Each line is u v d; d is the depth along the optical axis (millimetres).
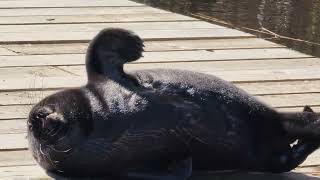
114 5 14664
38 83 9273
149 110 6008
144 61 10625
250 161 6398
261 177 6617
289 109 8758
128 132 5957
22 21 12773
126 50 6160
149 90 6121
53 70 9938
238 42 12219
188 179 6445
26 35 11750
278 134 6375
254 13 17812
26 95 8742
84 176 6191
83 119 5902
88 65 6266
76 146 5918
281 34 15609
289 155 6465
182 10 17875
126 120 5961
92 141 5930
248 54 11430
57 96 6023
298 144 6512
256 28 15953
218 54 11344
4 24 12508
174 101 6102
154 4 18734
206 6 18625
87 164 6027
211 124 6148
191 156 6203
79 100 6000
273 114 6367
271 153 6410
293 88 9664
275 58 11273
